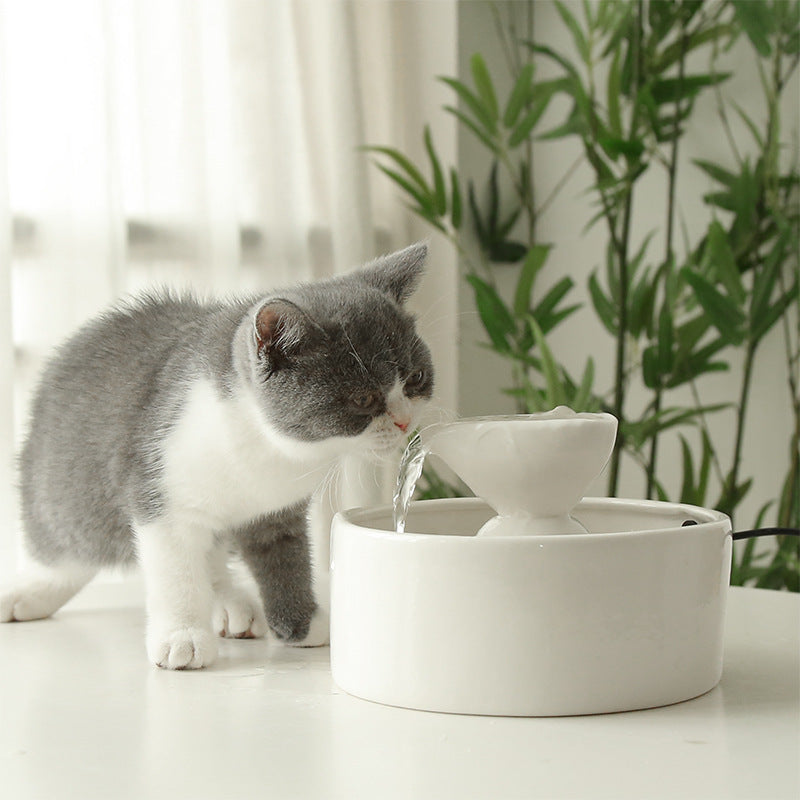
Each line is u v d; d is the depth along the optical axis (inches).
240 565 60.4
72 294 75.6
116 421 46.4
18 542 70.6
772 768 26.5
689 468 87.9
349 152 96.0
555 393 83.0
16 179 75.2
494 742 28.4
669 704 31.5
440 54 106.2
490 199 113.8
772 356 99.7
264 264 91.3
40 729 31.0
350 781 25.9
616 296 99.0
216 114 87.9
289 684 35.8
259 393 43.2
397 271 52.7
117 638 44.7
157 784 26.1
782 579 87.4
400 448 48.5
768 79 98.9
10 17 74.3
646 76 99.3
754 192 91.4
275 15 91.4
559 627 30.0
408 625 31.1
